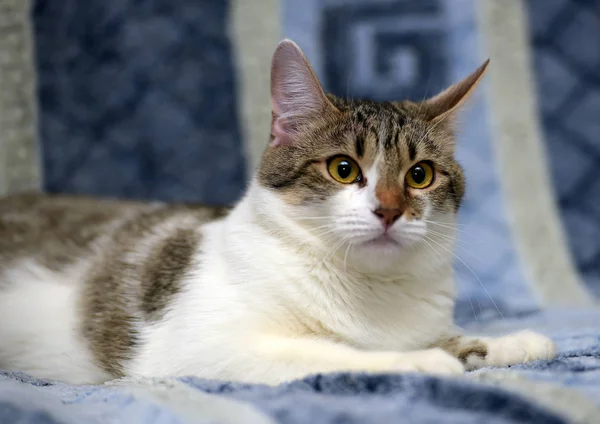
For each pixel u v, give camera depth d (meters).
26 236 0.69
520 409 0.46
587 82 0.89
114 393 0.50
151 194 0.88
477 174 0.88
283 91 0.60
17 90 0.86
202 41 0.88
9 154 0.85
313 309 0.56
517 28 0.89
